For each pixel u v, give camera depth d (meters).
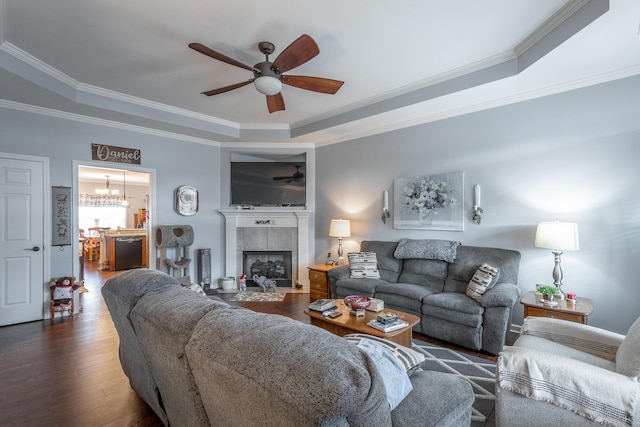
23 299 3.69
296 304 4.56
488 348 2.84
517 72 2.85
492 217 3.57
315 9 2.28
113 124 4.35
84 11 2.29
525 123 3.33
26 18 2.36
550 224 2.79
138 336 1.57
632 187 2.75
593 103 2.93
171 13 2.32
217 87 3.67
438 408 1.16
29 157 3.74
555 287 2.85
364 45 2.75
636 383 1.25
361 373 0.82
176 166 5.06
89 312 4.08
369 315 2.79
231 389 0.95
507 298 2.77
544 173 3.21
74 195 4.06
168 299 1.48
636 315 2.73
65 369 2.57
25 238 3.72
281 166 5.64
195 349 1.06
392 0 2.18
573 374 1.34
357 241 4.96
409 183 4.29
